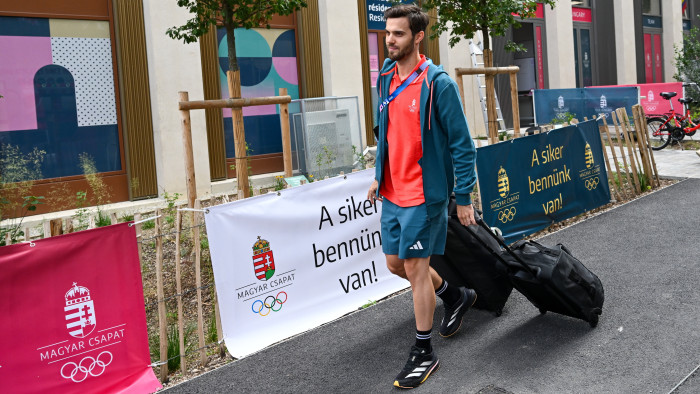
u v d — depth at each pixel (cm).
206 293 579
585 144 798
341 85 1261
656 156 1297
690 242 624
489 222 640
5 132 883
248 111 1154
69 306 356
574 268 413
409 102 354
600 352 386
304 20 1216
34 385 343
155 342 455
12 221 761
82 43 946
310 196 481
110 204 959
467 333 430
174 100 1001
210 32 1073
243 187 632
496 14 902
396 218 368
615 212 786
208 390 380
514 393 344
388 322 467
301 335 456
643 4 2300
